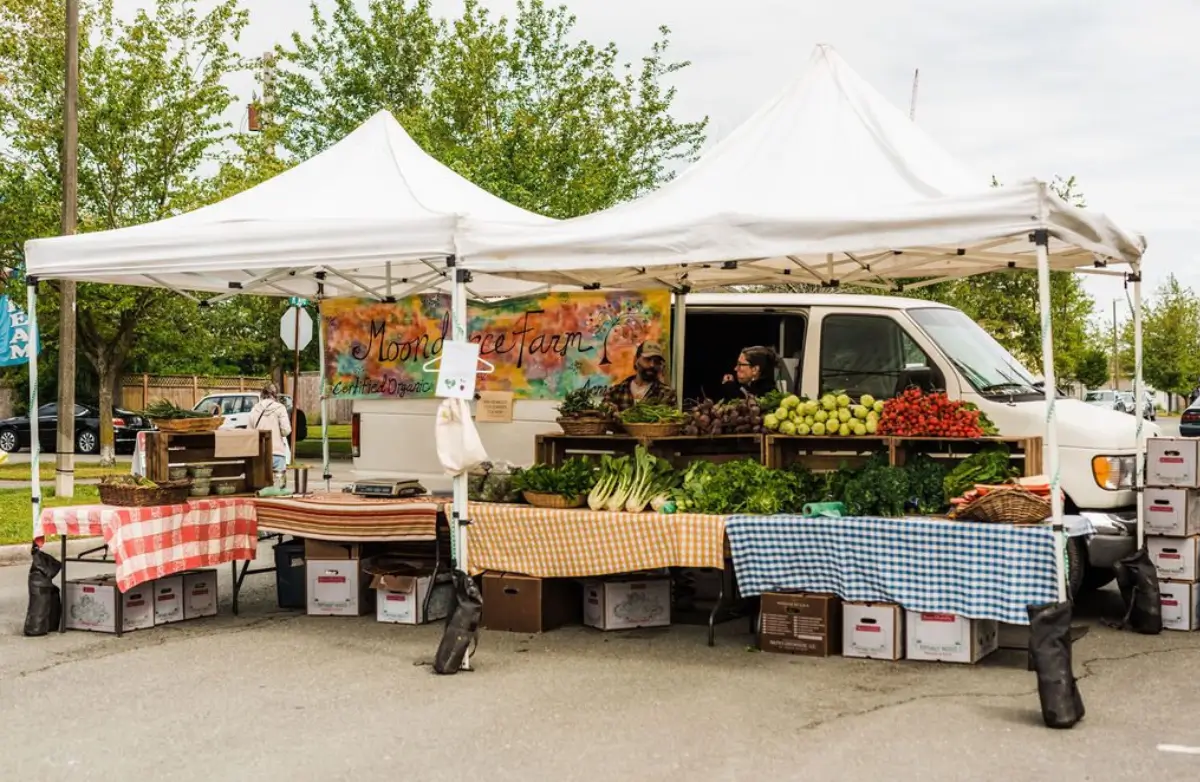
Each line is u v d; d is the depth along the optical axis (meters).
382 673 6.90
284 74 26.55
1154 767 5.01
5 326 21.48
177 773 5.10
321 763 5.19
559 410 9.30
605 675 6.77
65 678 6.89
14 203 21.33
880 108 7.74
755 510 7.48
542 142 22.64
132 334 24.48
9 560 12.38
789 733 5.56
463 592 6.93
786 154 7.53
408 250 7.20
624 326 9.49
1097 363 51.84
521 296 9.79
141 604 8.31
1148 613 7.87
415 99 26.45
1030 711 5.91
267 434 9.21
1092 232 6.77
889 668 6.86
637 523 7.47
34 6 20.98
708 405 8.52
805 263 9.10
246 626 8.40
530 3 24.56
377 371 10.30
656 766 5.07
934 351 8.89
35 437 8.30
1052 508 5.90
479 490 8.37
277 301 29.19
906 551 6.84
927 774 4.93
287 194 8.80
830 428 8.03
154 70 22.14
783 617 7.27
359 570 8.73
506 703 6.18
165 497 8.23
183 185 22.62
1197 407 28.28
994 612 6.56
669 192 7.51
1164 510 8.02
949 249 8.38
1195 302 63.84
